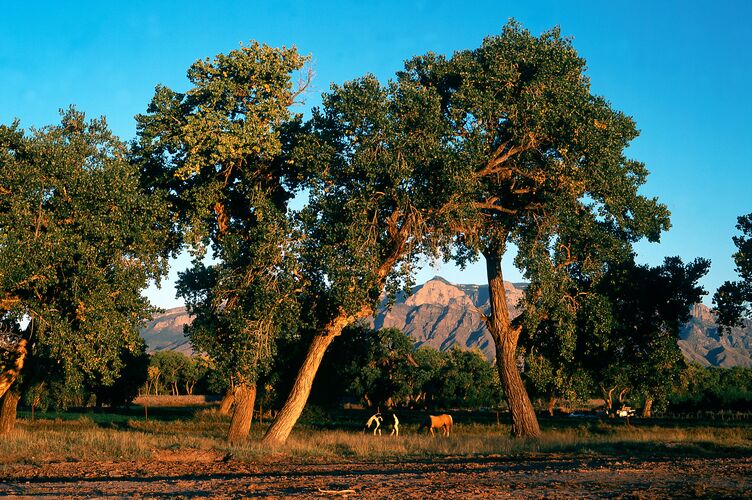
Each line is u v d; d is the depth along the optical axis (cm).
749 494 1193
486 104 2295
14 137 2219
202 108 2208
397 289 2397
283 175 2570
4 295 2180
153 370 12162
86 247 2144
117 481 1394
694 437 2725
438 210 2319
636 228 2658
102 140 2350
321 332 2470
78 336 2184
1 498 1102
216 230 2622
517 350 3291
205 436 2838
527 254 2534
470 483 1359
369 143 2220
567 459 1969
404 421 5284
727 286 3256
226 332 2442
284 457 2009
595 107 2364
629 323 3309
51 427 3759
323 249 2206
